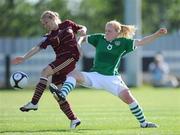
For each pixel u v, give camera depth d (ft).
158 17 447.83
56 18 96.84
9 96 200.64
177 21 449.48
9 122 109.91
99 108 146.41
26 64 290.56
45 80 94.12
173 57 301.43
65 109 95.66
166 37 301.22
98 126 101.50
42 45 95.66
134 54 259.80
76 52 97.04
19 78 96.12
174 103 164.55
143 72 296.30
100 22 428.15
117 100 179.01
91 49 278.26
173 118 116.47
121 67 281.95
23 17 395.96
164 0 451.12
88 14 426.92
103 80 95.66
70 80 94.12
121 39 96.27
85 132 92.02
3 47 310.24
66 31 96.63
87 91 236.84
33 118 118.11
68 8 420.77
